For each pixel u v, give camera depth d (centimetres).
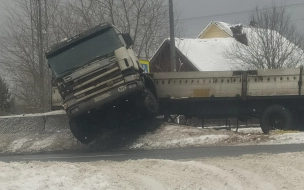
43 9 3281
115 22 3119
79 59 1653
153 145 1716
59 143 1992
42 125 2184
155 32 3194
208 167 995
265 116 1964
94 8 3155
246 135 1688
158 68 3881
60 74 1658
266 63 3684
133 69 1644
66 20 3228
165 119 2055
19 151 2005
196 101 2011
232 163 1039
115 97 1622
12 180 867
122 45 1653
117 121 1844
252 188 827
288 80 1936
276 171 933
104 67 1630
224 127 2198
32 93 3294
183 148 1588
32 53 3344
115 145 1805
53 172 932
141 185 860
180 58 4184
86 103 1642
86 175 927
